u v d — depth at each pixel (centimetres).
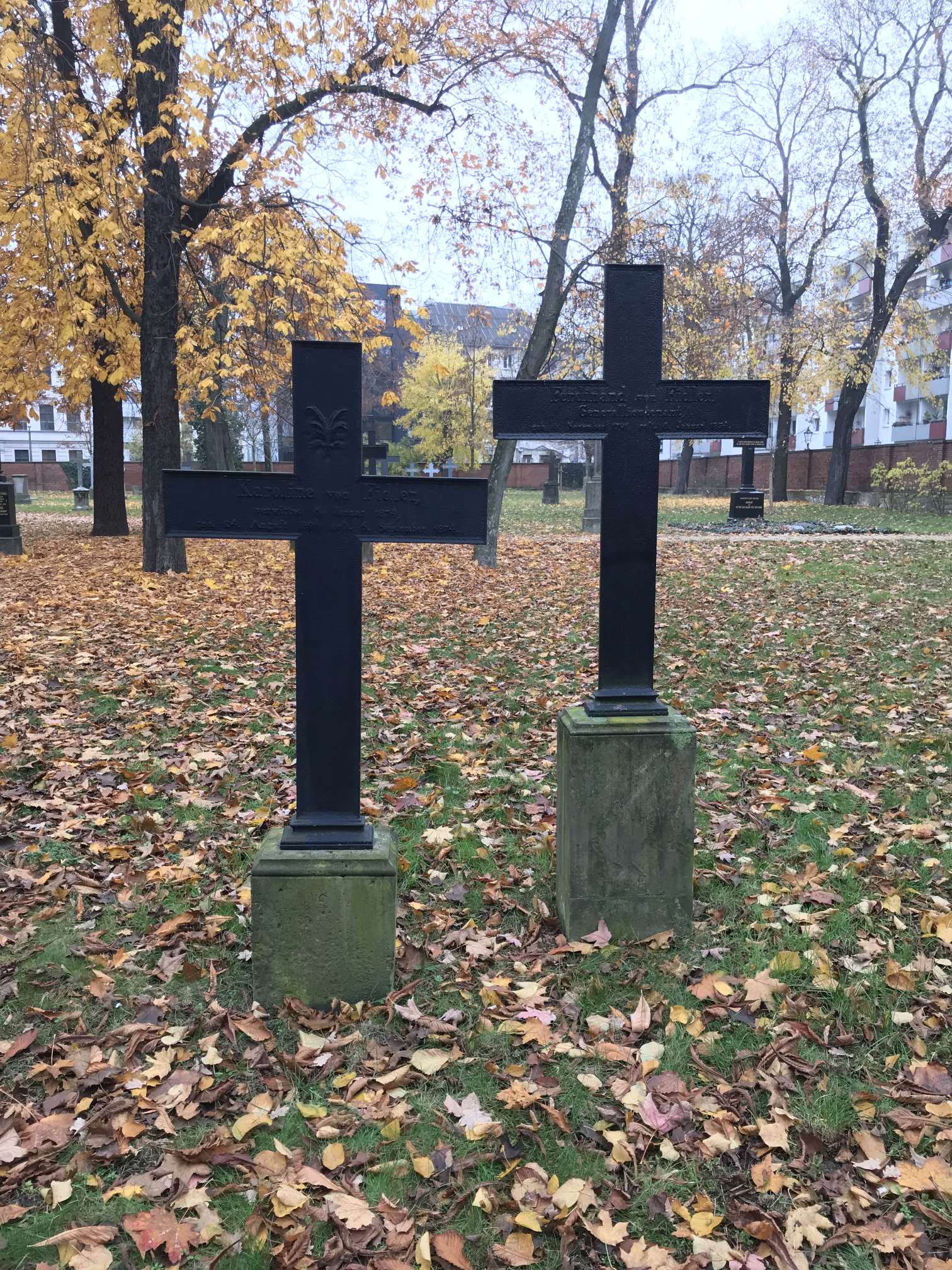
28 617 992
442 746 580
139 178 1230
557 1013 313
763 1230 222
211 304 1484
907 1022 301
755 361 3334
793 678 722
